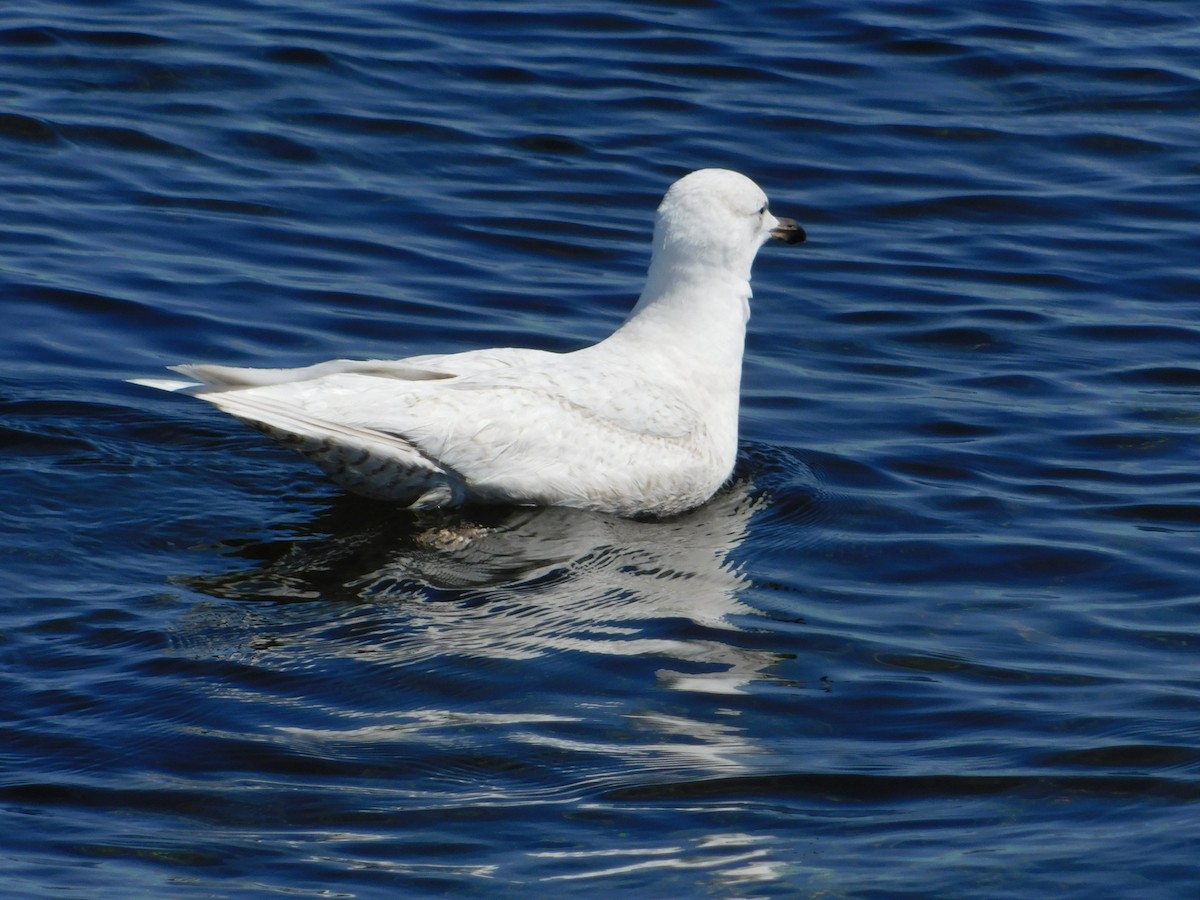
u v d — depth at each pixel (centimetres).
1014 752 999
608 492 1313
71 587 1158
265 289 1703
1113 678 1092
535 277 1778
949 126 2144
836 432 1505
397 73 2189
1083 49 2359
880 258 1866
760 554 1275
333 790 944
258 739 989
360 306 1686
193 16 2305
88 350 1555
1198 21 2472
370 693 1045
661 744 1002
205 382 1218
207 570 1200
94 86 2088
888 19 2422
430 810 929
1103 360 1662
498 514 1306
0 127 1964
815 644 1132
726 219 1388
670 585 1213
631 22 2381
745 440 1483
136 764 959
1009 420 1532
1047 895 856
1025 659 1117
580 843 902
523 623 1144
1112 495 1388
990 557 1276
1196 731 1020
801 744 1008
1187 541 1303
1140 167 2072
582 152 2033
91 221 1803
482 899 850
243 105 2078
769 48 2328
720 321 1395
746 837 909
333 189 1919
